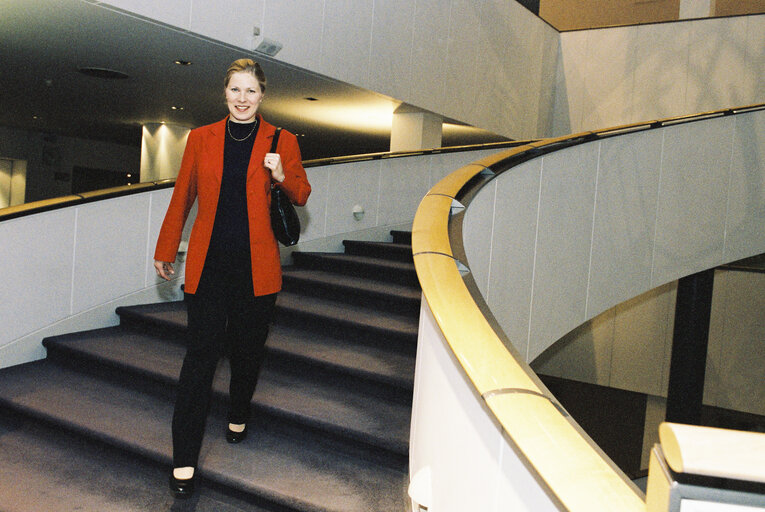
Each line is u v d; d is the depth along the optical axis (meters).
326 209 5.05
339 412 2.53
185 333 3.42
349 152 14.27
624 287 4.43
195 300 2.24
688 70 9.25
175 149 10.39
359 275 4.30
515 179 3.19
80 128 12.11
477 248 2.75
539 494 0.87
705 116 4.85
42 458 2.53
